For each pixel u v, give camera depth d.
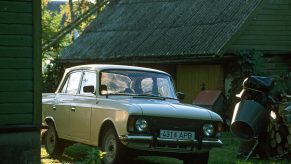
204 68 20.84
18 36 9.04
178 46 20.95
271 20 20.95
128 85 11.19
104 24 27.45
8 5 8.97
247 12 20.09
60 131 11.95
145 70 11.60
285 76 19.86
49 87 26.52
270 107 12.60
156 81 11.48
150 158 12.25
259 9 20.11
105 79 11.18
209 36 20.28
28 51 9.12
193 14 22.69
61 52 27.23
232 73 19.97
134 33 24.50
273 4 21.02
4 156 8.88
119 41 24.61
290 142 12.27
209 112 10.58
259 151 12.65
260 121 12.38
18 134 9.00
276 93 14.80
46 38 32.66
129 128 9.88
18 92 9.02
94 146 10.89
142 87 11.25
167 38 22.14
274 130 12.59
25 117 9.07
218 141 10.50
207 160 10.69
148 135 9.94
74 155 12.43
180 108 10.36
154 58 21.67
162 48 21.56
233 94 19.19
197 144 10.23
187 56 20.14
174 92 11.62
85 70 11.79
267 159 12.50
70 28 28.36
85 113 11.13
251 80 12.69
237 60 19.80
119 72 11.36
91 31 27.62
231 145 14.59
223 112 18.61
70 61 26.00
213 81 20.48
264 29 20.78
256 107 12.41
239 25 19.67
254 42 20.55
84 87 11.21
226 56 19.67
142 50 22.38
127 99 10.66
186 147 10.20
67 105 11.78
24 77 9.08
